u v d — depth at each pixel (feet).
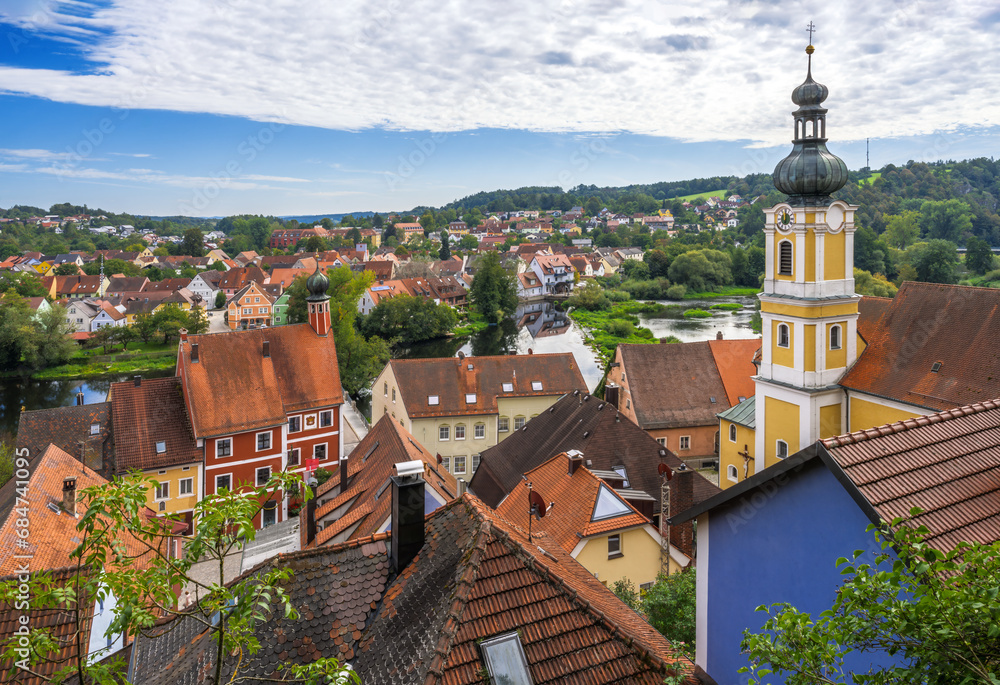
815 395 124.36
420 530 47.01
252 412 155.02
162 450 145.18
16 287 479.82
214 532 27.32
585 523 89.40
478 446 187.21
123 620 26.66
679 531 102.58
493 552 43.19
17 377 344.08
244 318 453.99
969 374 108.37
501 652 38.19
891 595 23.16
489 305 479.41
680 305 536.42
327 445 170.19
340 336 290.76
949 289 119.14
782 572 38.83
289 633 42.75
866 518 33.83
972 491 34.12
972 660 21.11
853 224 122.72
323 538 98.68
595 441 123.34
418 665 37.78
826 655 24.11
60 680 27.91
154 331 410.11
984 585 21.48
